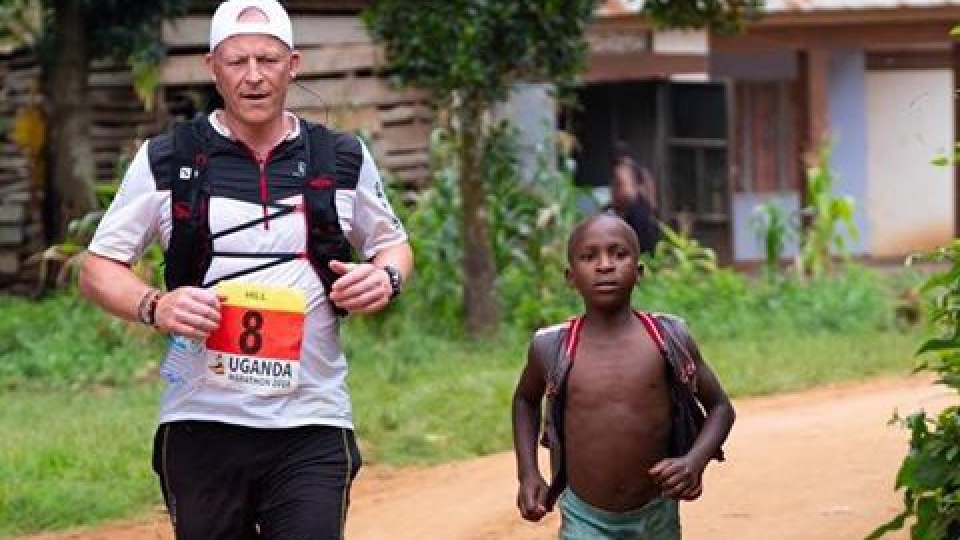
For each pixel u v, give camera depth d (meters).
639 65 36.84
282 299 7.77
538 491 8.27
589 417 8.12
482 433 17.39
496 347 23.53
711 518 12.20
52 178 27.66
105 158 28.84
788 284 27.61
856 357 22.47
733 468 13.92
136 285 7.88
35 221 28.77
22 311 24.66
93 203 26.94
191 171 7.87
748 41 38.44
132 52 26.95
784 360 22.19
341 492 7.94
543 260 25.48
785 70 40.88
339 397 8.00
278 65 7.86
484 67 23.31
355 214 8.12
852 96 41.41
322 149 8.00
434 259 24.77
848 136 41.47
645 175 27.94
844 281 27.81
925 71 42.06
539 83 27.36
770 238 28.98
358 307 7.84
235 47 7.81
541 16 23.25
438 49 23.16
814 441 15.04
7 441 16.83
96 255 7.97
